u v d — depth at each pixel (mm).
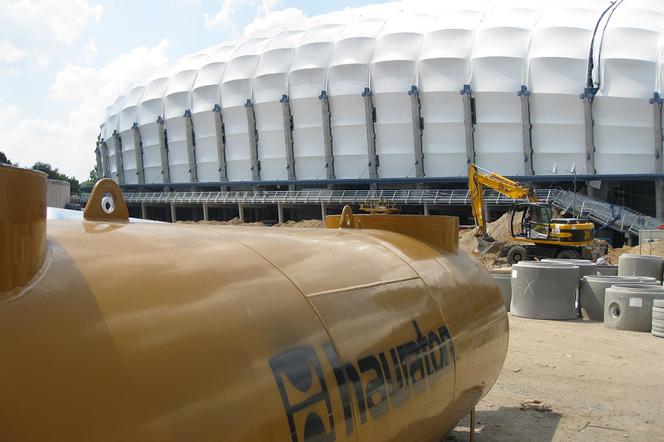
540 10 65875
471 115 63219
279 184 71250
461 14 67125
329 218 5441
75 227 2730
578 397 7434
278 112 71250
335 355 2816
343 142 68062
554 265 13367
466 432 6207
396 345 3365
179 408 2006
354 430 2828
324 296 3029
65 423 1708
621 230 50188
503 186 31750
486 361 4750
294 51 71938
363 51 67250
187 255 2664
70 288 2031
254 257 2969
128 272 2293
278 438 2340
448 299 4254
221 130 75625
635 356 9547
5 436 1575
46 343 1797
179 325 2193
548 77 60875
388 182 66125
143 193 80500
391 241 4504
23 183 1860
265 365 2402
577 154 61062
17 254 1849
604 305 12406
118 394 1869
